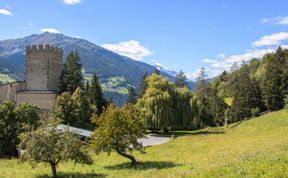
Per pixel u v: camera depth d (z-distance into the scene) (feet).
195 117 288.10
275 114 289.94
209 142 212.84
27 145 131.75
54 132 135.03
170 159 164.04
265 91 382.83
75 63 356.18
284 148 112.57
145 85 379.96
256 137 203.51
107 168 152.87
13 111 230.07
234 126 301.63
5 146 223.10
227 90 578.25
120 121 153.58
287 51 397.80
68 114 303.27
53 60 351.46
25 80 347.97
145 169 142.10
